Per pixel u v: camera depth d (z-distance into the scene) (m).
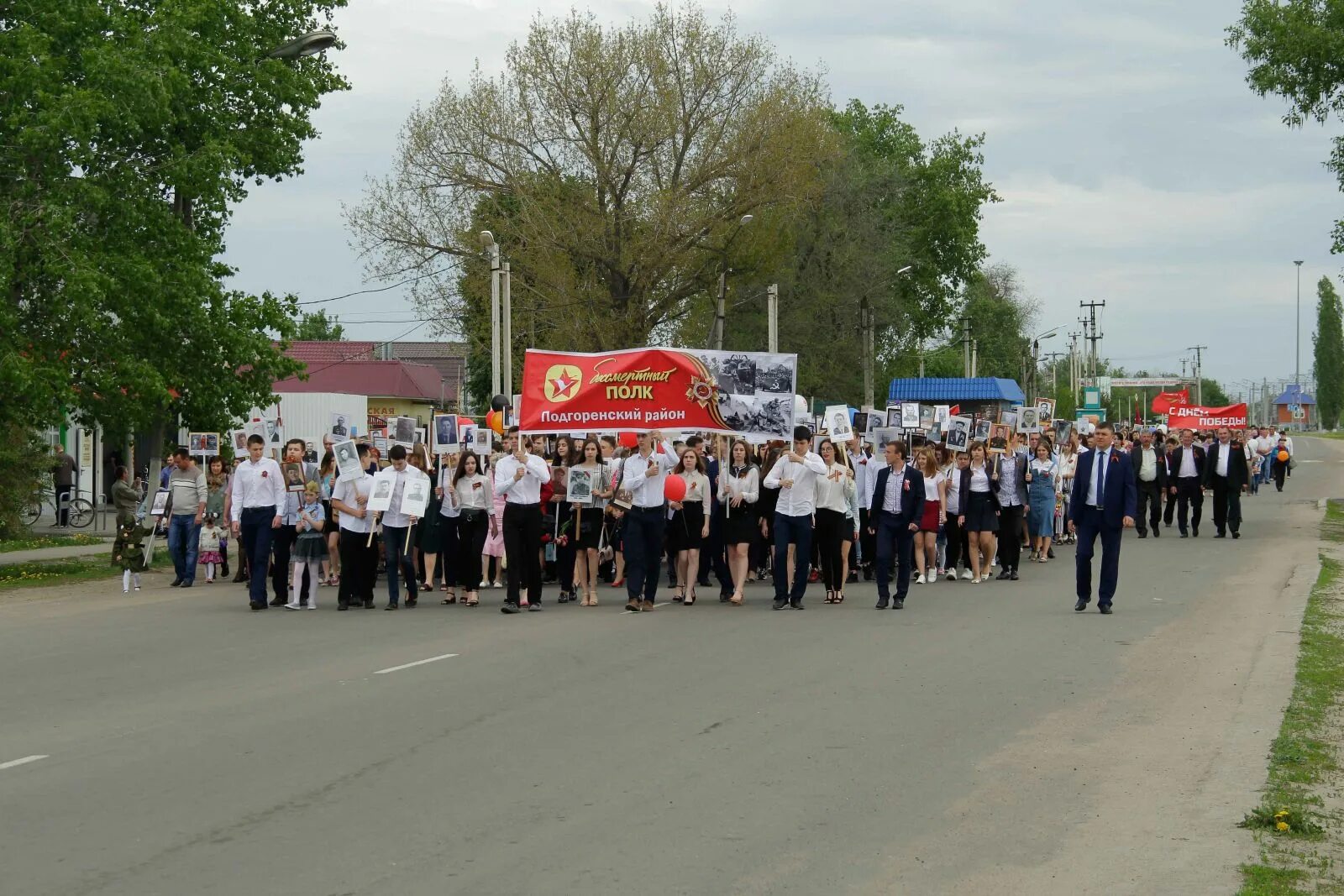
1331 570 20.73
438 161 46.03
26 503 33.84
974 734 9.22
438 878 6.07
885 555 16.86
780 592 17.09
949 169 74.50
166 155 27.36
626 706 10.25
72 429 42.41
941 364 106.88
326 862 6.32
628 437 20.41
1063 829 6.93
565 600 18.44
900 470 16.88
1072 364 113.94
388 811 7.23
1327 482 53.38
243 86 30.94
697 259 46.94
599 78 44.62
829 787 7.76
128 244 25.42
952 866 6.29
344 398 41.72
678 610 17.12
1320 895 5.89
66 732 9.47
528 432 18.59
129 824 7.02
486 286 44.53
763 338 58.75
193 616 17.08
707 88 46.00
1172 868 6.26
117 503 24.11
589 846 6.57
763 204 45.97
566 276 44.12
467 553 17.88
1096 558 24.48
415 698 10.70
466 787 7.76
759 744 8.89
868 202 61.72
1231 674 11.62
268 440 23.62
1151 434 29.33
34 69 23.70
